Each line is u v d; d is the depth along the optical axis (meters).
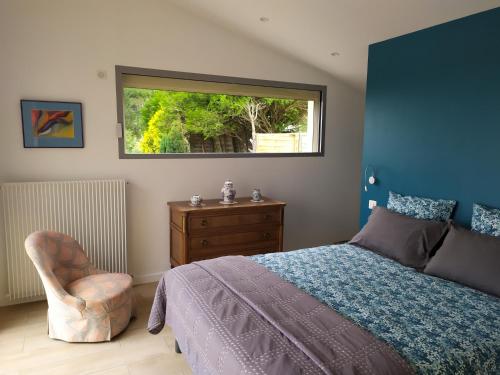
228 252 3.65
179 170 3.85
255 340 1.58
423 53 3.10
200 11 3.64
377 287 2.22
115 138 3.53
